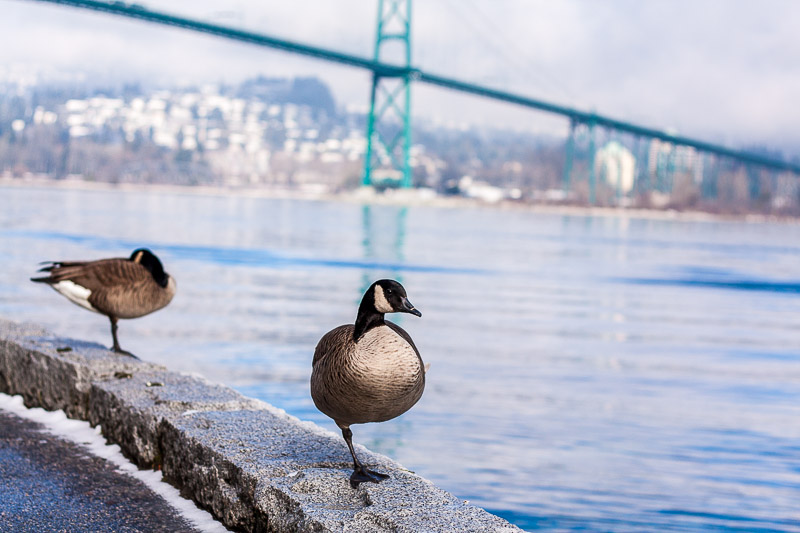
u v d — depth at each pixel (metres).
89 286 5.62
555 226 111.62
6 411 5.24
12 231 49.34
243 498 3.44
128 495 3.84
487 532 2.84
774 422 10.41
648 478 7.71
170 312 18.20
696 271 44.56
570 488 7.26
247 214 98.12
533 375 13.30
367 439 8.63
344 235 62.72
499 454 8.26
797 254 69.81
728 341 19.11
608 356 15.93
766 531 6.39
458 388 11.81
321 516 3.01
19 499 3.71
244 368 12.02
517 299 26.52
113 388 4.65
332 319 18.39
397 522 2.91
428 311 22.20
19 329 6.11
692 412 10.95
